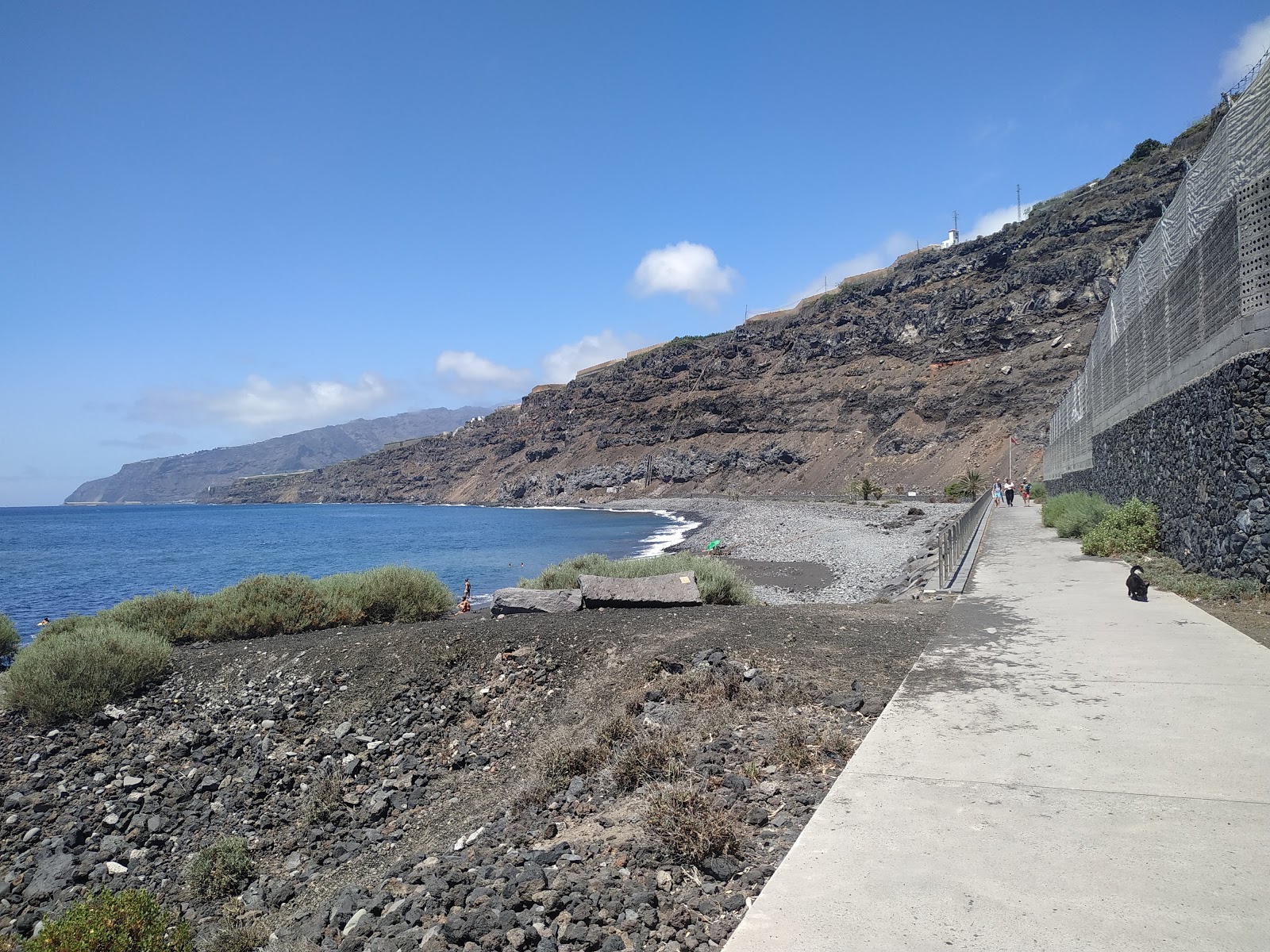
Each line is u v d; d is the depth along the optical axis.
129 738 9.80
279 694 10.58
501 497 181.12
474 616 15.42
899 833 3.94
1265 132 9.71
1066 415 35.28
